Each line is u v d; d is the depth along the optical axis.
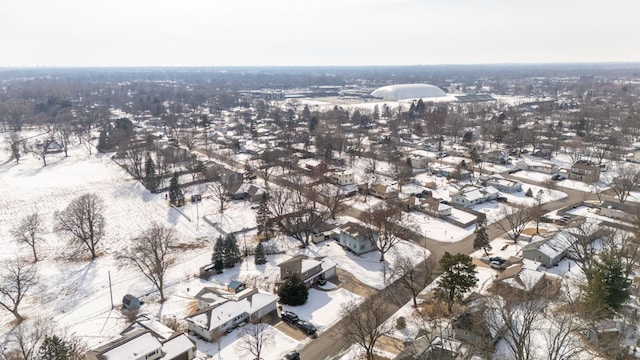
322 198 104.25
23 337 54.44
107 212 101.88
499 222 89.75
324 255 77.19
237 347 51.44
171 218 97.75
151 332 51.19
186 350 48.69
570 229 78.44
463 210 98.81
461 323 49.94
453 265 56.50
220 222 93.94
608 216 90.88
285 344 52.03
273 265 73.81
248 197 110.50
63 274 72.56
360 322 51.03
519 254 74.81
